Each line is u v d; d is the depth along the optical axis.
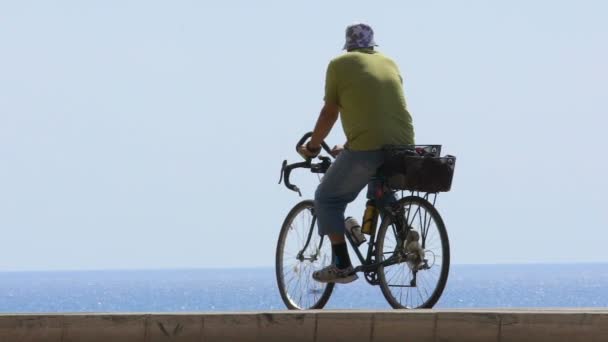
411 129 26.80
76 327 20.48
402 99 26.70
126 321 20.45
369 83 26.23
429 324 19.91
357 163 26.19
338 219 26.53
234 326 20.39
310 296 27.48
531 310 20.58
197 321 20.41
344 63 26.42
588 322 19.45
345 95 26.34
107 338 20.44
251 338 20.38
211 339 20.38
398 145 26.14
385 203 26.44
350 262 26.62
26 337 20.53
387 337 20.06
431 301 25.56
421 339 19.94
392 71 26.80
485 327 19.67
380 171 26.39
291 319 20.34
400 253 25.97
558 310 20.61
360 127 26.11
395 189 26.33
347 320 20.20
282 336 20.34
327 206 26.58
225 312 20.88
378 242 26.25
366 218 26.58
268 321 20.36
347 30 27.19
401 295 26.02
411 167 25.64
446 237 25.41
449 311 20.25
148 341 20.41
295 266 27.92
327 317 20.25
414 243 25.83
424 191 25.91
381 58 26.86
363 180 26.38
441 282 25.45
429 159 25.59
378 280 26.19
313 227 27.64
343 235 26.61
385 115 26.25
